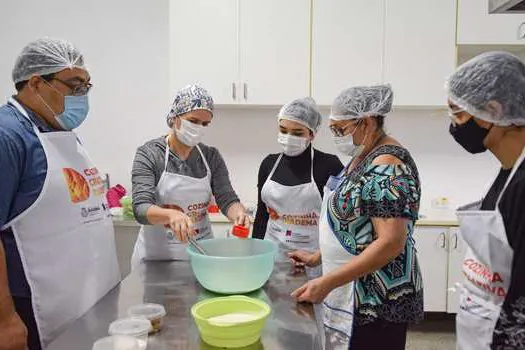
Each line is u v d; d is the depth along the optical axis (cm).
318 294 127
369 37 296
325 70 298
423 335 299
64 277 134
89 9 328
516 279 94
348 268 125
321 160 206
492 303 106
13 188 122
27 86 135
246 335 102
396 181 126
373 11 294
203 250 153
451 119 117
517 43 291
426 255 293
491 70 104
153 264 177
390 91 145
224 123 337
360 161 146
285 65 298
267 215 215
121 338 99
